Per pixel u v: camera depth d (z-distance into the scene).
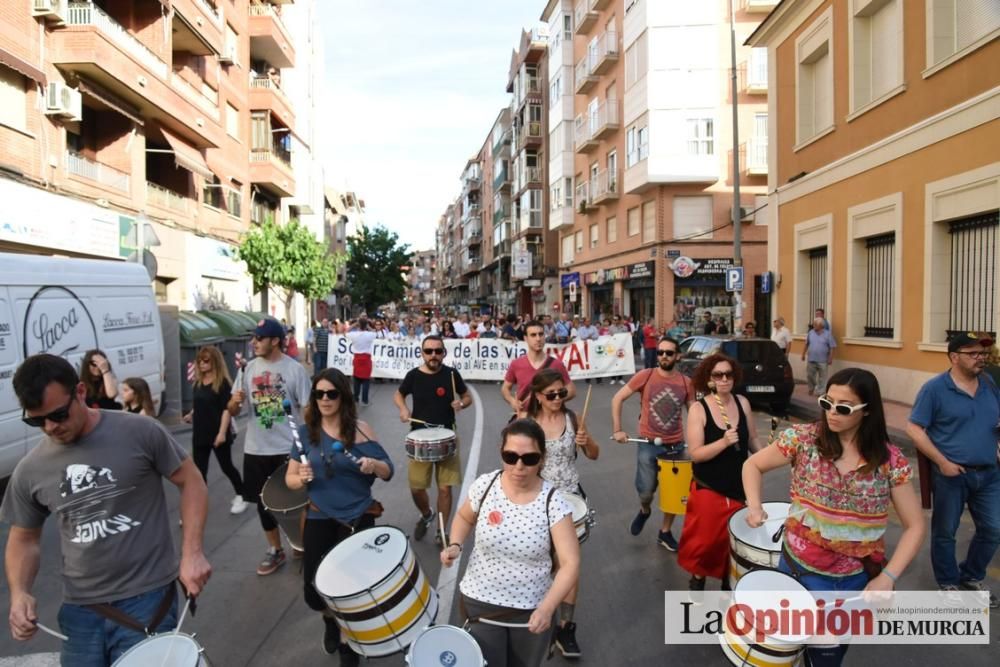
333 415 4.27
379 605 3.19
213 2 24.97
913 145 12.94
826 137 16.31
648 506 6.16
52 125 15.95
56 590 5.28
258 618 4.77
